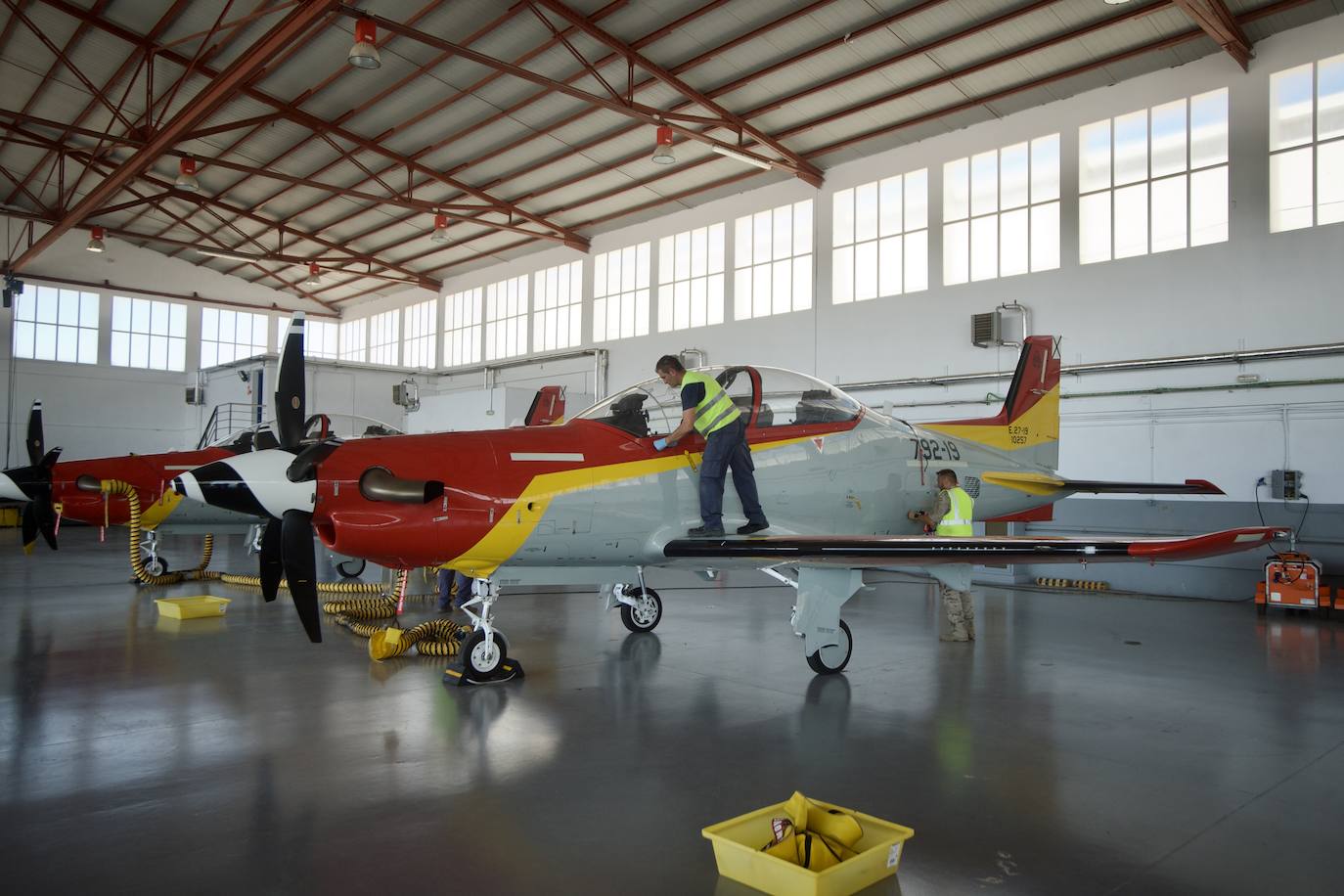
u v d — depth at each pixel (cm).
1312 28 905
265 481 430
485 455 475
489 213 1658
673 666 539
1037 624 744
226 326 2353
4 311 2044
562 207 1612
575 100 1259
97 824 278
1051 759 354
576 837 270
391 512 447
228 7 1019
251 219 1872
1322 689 492
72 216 1581
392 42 1144
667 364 508
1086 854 259
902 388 1229
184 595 848
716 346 1484
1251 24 915
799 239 1384
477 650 483
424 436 484
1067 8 923
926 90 1101
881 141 1238
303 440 495
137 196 1744
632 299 1655
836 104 1161
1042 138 1114
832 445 587
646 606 671
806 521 570
